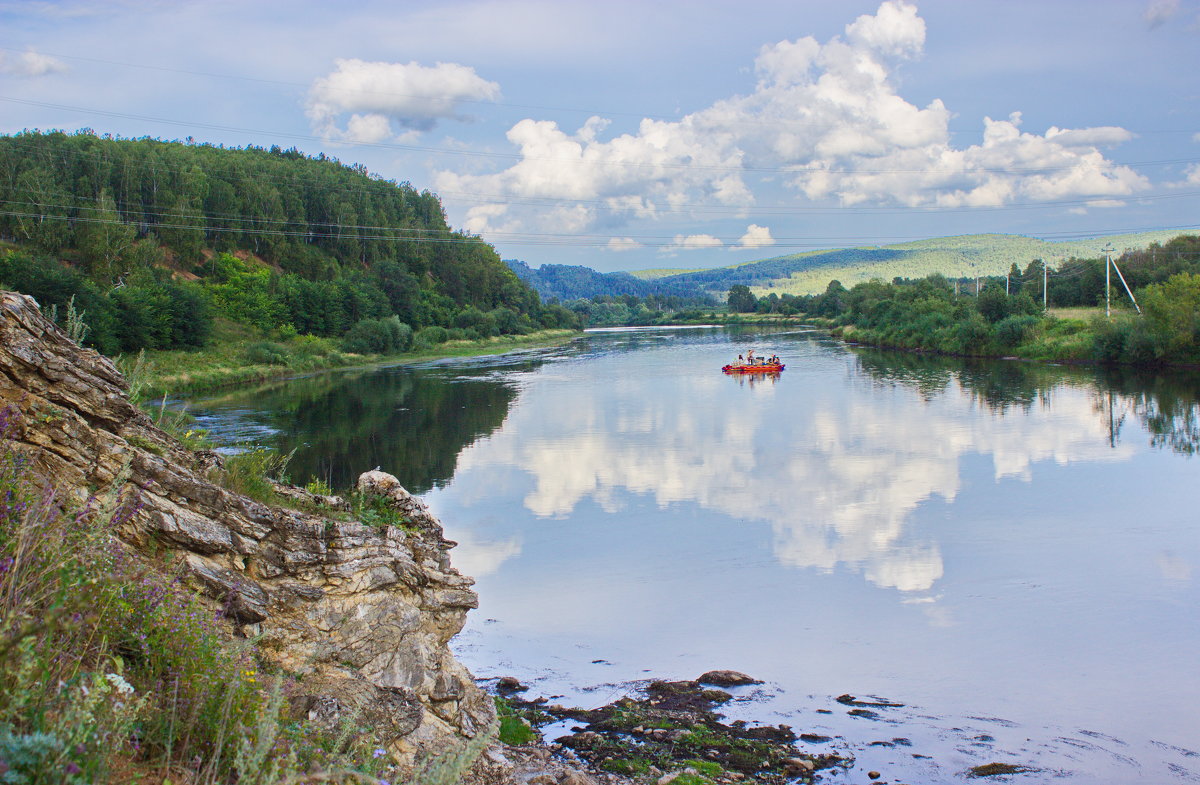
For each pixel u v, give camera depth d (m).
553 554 28.72
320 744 8.96
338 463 42.41
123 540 10.44
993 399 63.38
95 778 5.57
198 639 8.15
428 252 176.00
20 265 68.88
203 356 83.06
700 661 20.47
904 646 21.25
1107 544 29.12
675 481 39.16
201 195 139.12
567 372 91.12
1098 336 84.75
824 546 29.44
